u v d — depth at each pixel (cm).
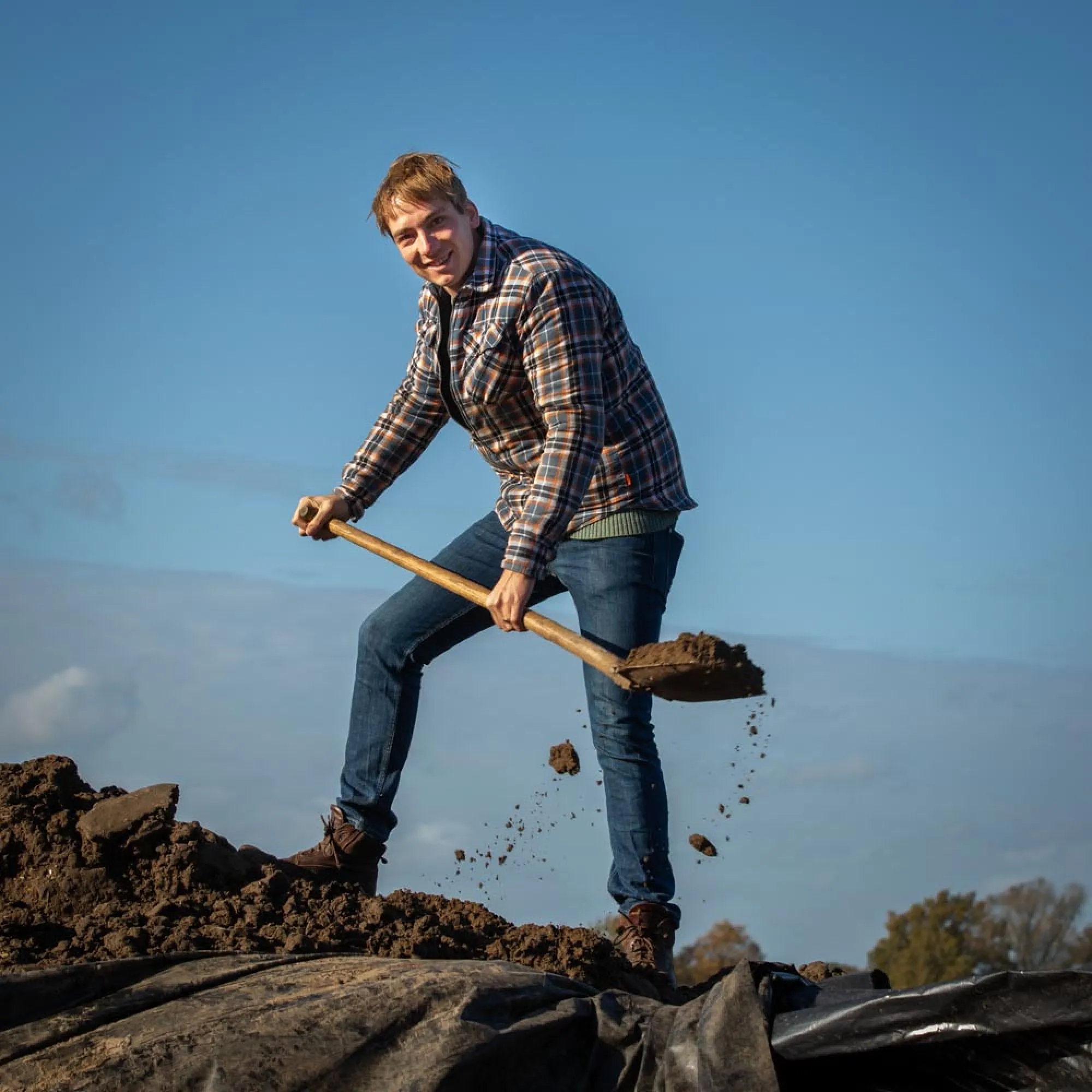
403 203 405
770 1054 312
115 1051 313
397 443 488
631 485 437
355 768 471
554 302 412
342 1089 305
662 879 438
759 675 365
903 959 2852
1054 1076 304
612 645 437
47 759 454
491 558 465
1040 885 2858
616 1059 329
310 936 397
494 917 447
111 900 414
